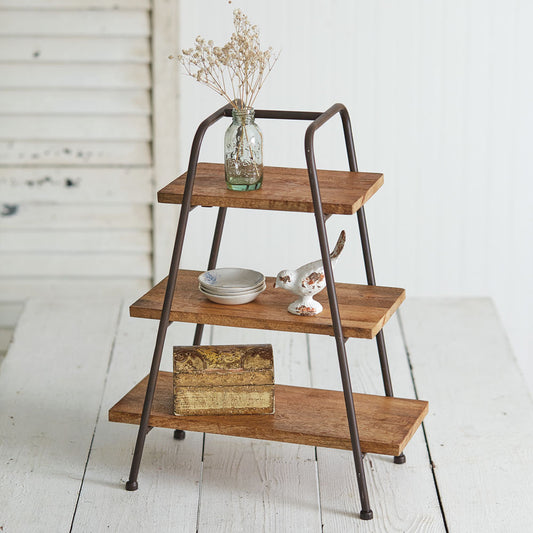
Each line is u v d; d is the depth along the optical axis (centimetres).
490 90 394
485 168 404
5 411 311
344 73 392
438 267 417
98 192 400
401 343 366
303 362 350
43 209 402
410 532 249
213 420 265
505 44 388
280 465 282
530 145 400
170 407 273
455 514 257
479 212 410
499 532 248
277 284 254
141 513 258
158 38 381
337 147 399
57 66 385
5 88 386
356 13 385
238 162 250
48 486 270
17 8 377
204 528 251
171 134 394
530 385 432
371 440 255
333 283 243
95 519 255
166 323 257
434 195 407
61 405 316
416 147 401
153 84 387
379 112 396
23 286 412
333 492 268
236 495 267
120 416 270
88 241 407
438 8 385
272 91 393
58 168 398
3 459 283
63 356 353
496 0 383
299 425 262
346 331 248
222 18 382
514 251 415
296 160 401
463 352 358
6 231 405
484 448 290
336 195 248
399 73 392
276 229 409
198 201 250
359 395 283
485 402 319
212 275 275
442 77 393
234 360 266
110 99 390
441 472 277
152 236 408
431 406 316
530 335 427
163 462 284
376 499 264
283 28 385
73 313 393
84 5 378
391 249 414
